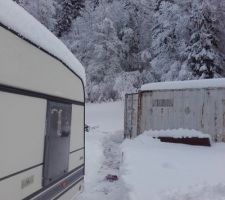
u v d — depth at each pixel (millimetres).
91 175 8641
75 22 37594
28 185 3189
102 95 31719
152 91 14602
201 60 24703
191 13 25812
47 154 3627
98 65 32438
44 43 3480
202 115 13289
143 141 13734
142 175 7762
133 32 33625
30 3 29266
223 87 13000
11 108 2820
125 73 31875
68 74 4406
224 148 12266
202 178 7512
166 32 27625
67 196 4496
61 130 4113
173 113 13992
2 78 2650
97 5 37281
